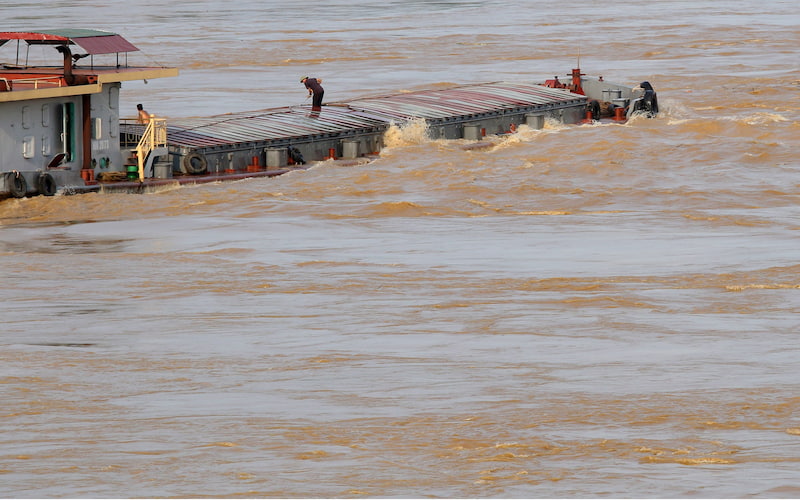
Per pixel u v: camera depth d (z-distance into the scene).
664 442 52.97
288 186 132.00
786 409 57.94
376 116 156.62
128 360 69.38
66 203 121.19
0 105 117.94
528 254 101.06
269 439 53.88
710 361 67.75
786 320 78.12
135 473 49.59
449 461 50.91
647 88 184.25
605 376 64.50
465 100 169.62
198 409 59.16
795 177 138.25
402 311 81.75
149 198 124.62
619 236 108.75
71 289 89.81
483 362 68.00
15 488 47.91
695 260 97.62
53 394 62.19
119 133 130.00
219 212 120.56
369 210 121.31
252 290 88.94
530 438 53.66
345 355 70.19
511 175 138.25
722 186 133.62
